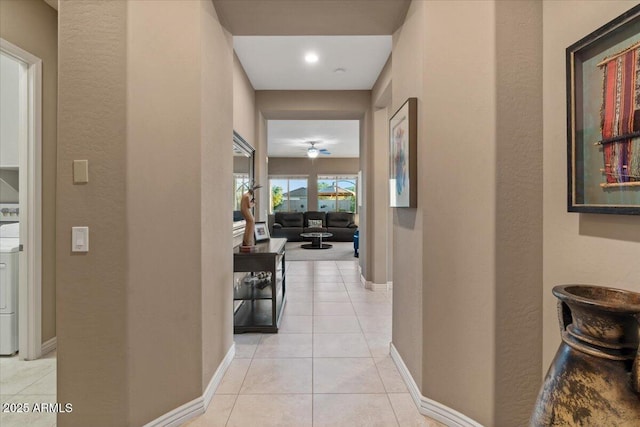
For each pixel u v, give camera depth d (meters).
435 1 1.72
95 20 1.55
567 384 0.94
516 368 1.54
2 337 2.37
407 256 2.04
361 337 2.82
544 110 1.54
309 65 3.70
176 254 1.72
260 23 2.28
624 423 0.84
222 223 2.19
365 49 3.33
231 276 2.42
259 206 4.48
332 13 2.16
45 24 2.40
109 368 1.56
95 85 1.55
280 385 2.07
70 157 1.55
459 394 1.66
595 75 1.25
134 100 1.57
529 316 1.55
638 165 1.10
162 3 1.66
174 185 1.71
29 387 2.03
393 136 2.30
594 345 0.92
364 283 4.57
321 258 6.94
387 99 4.03
